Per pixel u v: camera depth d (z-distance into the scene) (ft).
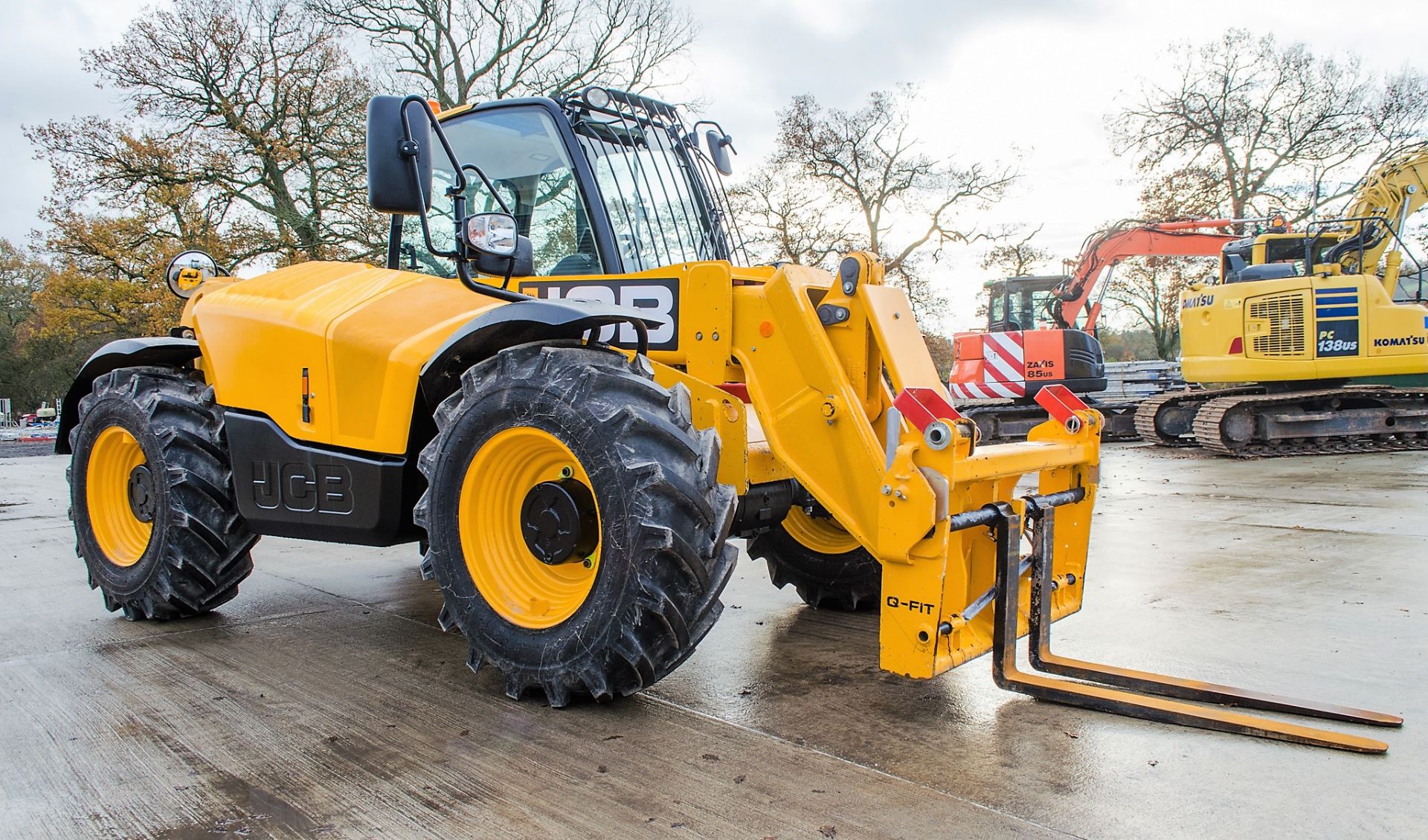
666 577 8.50
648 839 6.65
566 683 8.98
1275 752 8.24
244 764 8.07
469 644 9.68
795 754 8.20
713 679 10.36
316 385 11.11
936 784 7.55
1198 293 40.42
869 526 9.56
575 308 9.07
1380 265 43.04
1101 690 9.42
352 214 68.59
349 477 10.81
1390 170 39.50
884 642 8.80
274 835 6.82
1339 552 17.47
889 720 9.04
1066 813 7.04
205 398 12.72
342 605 14.23
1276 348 37.91
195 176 68.74
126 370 13.35
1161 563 16.62
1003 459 9.41
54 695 9.95
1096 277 49.98
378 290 11.60
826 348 9.91
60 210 73.00
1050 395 11.34
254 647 11.83
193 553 12.39
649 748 8.34
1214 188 93.09
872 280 10.19
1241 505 24.11
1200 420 39.06
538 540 9.45
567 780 7.67
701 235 13.52
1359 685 10.08
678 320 11.02
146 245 74.13
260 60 68.44
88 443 13.55
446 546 9.66
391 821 7.01
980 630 9.99
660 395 9.03
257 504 11.84
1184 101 93.30
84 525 13.66
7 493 32.53
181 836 6.83
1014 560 9.46
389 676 10.52
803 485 10.29
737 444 10.20
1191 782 7.61
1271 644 11.59
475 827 6.89
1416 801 7.27
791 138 89.97
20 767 8.07
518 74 74.13
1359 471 31.48
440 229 13.28
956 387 49.65
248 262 69.97
